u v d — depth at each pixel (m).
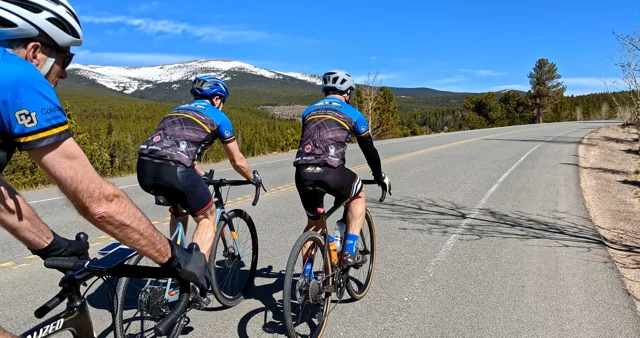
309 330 3.60
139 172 3.39
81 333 2.20
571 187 10.66
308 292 3.36
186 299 2.16
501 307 4.12
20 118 1.49
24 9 1.57
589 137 28.97
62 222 7.05
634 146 22.98
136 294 3.23
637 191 10.49
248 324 3.74
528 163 15.22
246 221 4.36
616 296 4.39
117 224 1.64
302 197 3.63
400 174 12.69
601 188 10.84
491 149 20.81
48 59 1.68
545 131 37.41
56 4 1.65
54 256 2.28
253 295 4.34
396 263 5.28
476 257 5.52
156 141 3.39
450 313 3.99
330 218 7.15
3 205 2.07
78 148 1.60
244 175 3.98
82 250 2.39
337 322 3.81
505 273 4.99
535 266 5.23
